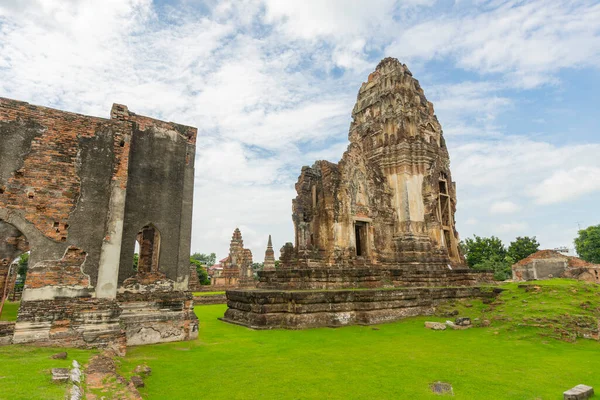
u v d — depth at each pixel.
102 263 12.59
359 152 27.08
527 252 52.81
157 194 15.05
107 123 13.65
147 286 14.23
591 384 9.27
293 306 17.95
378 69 32.28
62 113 12.93
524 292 20.48
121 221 13.23
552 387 9.00
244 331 16.92
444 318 20.19
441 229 27.86
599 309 16.95
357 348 13.26
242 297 19.34
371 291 19.50
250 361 11.30
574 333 14.79
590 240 66.81
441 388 8.86
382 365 10.88
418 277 25.08
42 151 12.37
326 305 18.39
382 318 19.20
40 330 11.24
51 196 12.26
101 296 12.38
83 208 12.67
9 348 10.42
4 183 11.68
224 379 9.41
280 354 12.27
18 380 6.86
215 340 14.68
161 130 15.67
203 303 32.47
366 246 25.83
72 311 11.78
